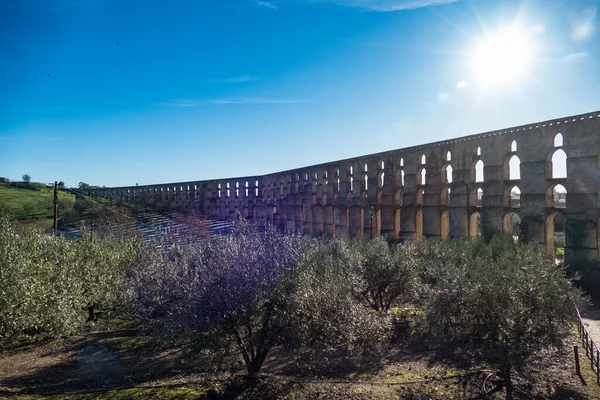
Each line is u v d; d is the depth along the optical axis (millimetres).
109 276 33406
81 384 19219
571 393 16656
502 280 17719
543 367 19172
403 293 28188
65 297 25281
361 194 72688
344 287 20438
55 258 30250
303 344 17266
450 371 19719
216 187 119062
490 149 50656
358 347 21156
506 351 16906
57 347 26234
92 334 29375
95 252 34969
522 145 47094
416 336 25156
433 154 58406
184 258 23438
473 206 53094
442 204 57812
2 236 23734
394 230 65438
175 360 22469
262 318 17703
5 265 21531
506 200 49375
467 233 53625
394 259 28344
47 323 24000
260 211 106625
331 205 81062
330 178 81375
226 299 16750
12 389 18234
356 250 32219
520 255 21375
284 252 18422
